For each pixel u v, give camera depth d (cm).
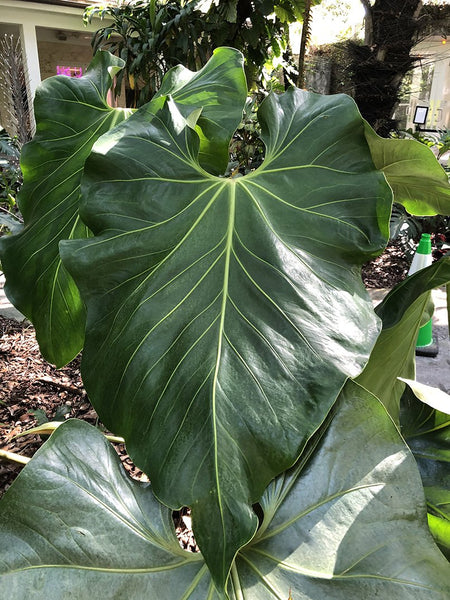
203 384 74
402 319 115
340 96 100
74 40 1049
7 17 808
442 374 314
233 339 77
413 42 641
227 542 66
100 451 93
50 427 148
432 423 126
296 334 77
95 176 91
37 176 129
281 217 89
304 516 86
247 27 573
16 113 587
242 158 521
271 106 102
